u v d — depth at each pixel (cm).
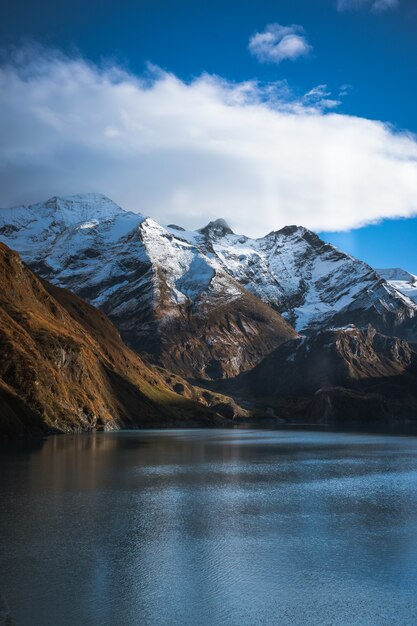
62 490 8094
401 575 4731
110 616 3922
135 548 5353
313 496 7994
